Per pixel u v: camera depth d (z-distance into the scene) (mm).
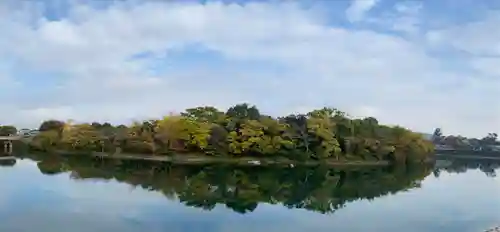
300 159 176250
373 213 75250
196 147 178125
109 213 70438
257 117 191250
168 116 190250
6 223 62688
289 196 97062
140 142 183750
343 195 99688
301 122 187125
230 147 174375
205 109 197875
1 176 118500
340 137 189625
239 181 124000
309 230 62312
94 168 147625
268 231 61406
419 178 147875
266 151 173875
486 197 97438
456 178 149250
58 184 102688
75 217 67188
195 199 86688
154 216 69250
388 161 196625
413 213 75688
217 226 63688
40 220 64750
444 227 65250
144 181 114250
